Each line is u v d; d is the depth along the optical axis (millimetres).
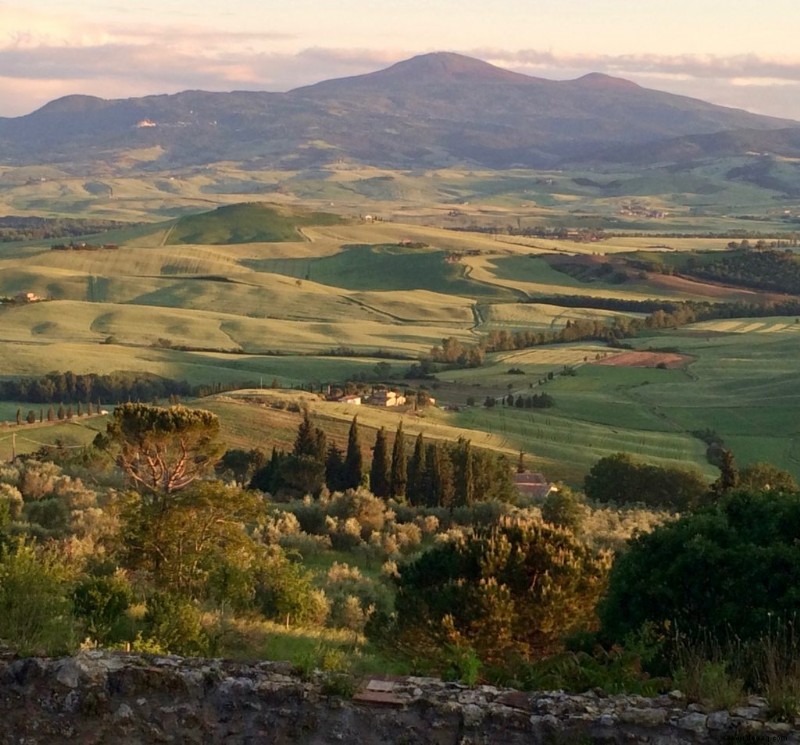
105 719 8172
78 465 65125
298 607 22125
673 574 12570
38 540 30609
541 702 8312
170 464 33938
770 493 13672
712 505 14000
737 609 11898
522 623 15109
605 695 8672
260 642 15852
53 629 10828
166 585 23344
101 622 13992
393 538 42031
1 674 8539
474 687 8648
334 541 43469
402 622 15516
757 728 7828
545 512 48781
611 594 13391
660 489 75062
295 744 7988
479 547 16250
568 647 13461
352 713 8234
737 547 12453
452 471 70000
